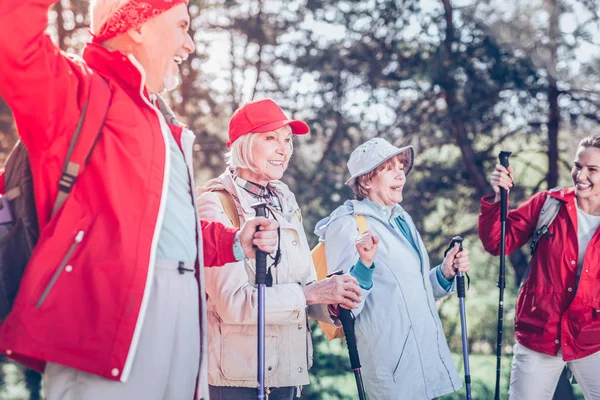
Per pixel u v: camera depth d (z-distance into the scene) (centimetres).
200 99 955
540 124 899
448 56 880
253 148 337
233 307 307
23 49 207
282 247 334
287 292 316
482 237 460
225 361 315
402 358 374
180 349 238
